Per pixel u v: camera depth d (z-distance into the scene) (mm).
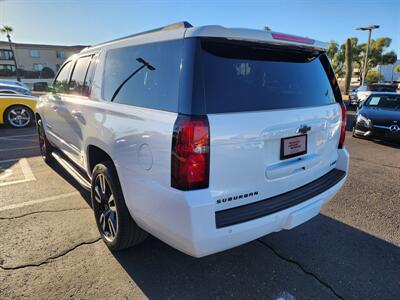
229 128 1804
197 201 1722
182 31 1900
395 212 3541
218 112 1802
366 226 3207
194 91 1758
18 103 9375
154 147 1895
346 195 4047
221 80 1869
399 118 6891
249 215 1917
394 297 2195
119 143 2250
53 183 4285
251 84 2020
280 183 2172
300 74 2404
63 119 3686
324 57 2711
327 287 2285
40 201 3672
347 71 24328
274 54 2232
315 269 2492
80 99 3131
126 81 2387
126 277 2342
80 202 3652
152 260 2557
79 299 2105
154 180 1922
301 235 3012
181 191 1754
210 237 1774
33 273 2352
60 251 2645
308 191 2367
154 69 2074
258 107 2008
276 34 2070
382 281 2357
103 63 2799
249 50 2070
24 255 2574
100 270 2410
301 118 2232
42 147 5293
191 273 2412
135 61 2314
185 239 1785
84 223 3139
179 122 1743
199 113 1735
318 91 2564
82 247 2713
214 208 1774
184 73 1809
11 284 2225
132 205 2178
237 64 1967
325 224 3240
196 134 1710
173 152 1762
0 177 4539
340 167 2846
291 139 2178
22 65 51031
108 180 2480
